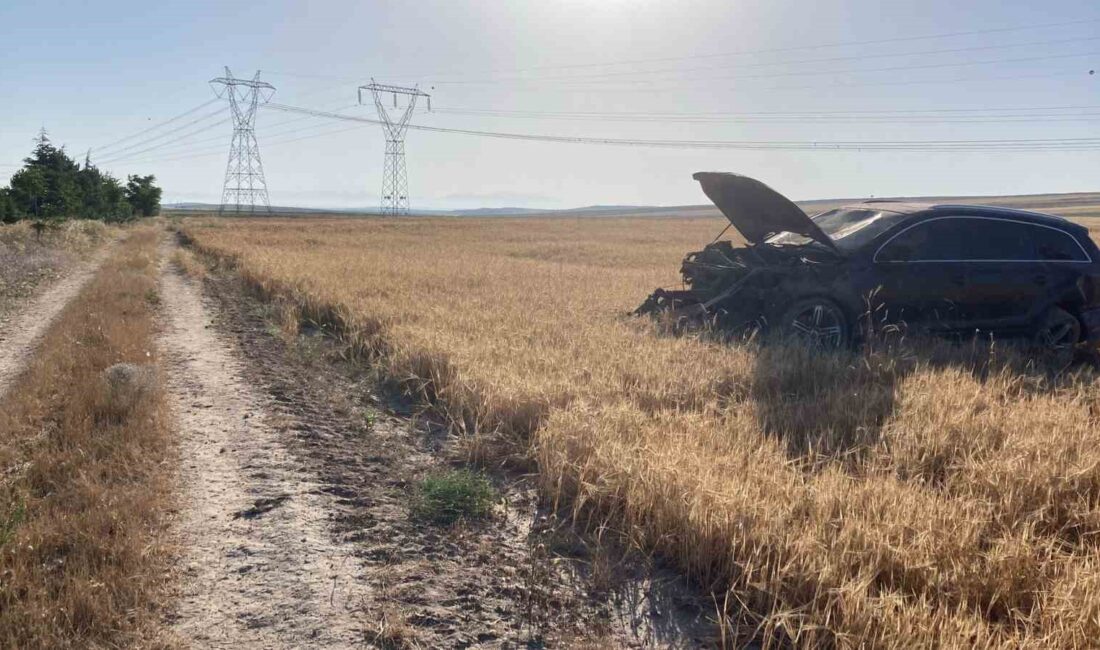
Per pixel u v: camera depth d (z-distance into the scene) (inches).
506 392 246.8
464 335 364.2
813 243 362.9
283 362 354.0
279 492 193.5
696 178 386.6
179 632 130.0
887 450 201.9
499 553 163.2
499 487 199.6
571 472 189.3
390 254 1146.0
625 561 157.9
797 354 303.7
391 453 226.7
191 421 253.8
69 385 275.6
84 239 1320.1
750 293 368.5
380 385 307.3
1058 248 366.0
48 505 170.7
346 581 149.3
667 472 171.0
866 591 128.5
